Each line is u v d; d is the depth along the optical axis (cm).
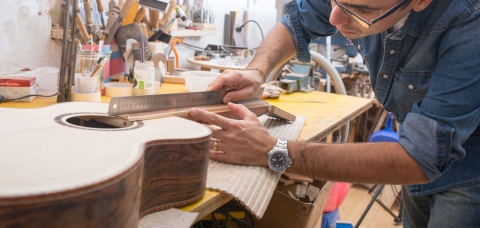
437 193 118
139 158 64
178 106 107
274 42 151
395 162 94
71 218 51
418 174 93
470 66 86
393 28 109
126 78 171
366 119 360
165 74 194
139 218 73
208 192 87
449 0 98
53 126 75
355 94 361
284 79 216
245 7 363
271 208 152
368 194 320
